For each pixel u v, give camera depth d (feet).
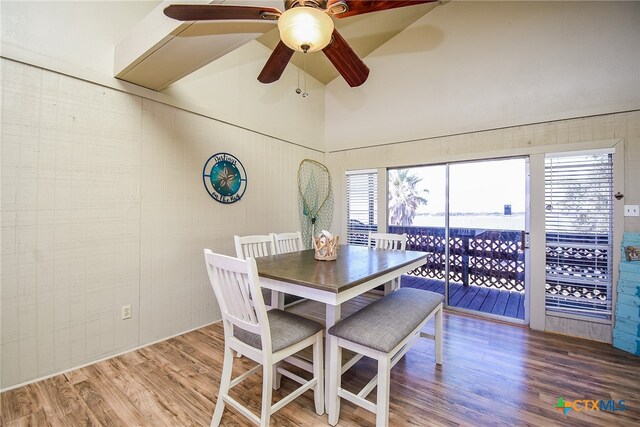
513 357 7.61
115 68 7.29
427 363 7.28
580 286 8.96
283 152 12.74
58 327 6.55
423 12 11.92
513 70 10.10
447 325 9.85
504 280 11.94
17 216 5.97
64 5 6.54
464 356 7.65
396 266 6.40
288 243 9.76
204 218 9.55
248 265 4.24
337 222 14.92
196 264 9.34
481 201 11.22
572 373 6.84
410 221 13.26
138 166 7.89
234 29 5.63
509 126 10.14
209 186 9.69
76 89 6.75
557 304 9.26
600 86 8.71
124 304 7.65
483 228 12.05
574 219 9.08
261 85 11.64
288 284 5.30
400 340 4.95
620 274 8.29
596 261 8.77
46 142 6.32
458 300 12.03
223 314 5.15
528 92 9.82
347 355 6.82
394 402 5.74
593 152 8.77
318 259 7.11
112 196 7.38
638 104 8.23
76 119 6.75
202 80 9.46
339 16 5.85
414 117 12.35
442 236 13.34
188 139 9.08
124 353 7.63
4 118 5.80
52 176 6.41
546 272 9.43
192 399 5.80
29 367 6.16
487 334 9.10
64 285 6.62
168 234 8.59
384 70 13.26
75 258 6.78
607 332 8.53
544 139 9.53
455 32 11.35
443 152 11.60
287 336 4.88
